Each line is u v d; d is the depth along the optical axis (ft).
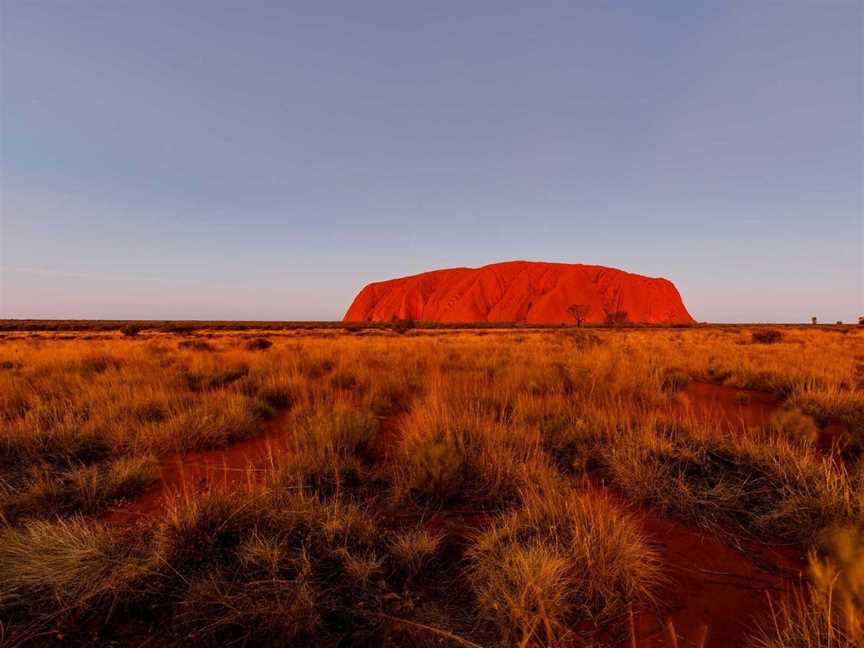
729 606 7.06
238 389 23.50
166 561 7.20
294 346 50.14
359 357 36.78
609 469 12.56
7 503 10.05
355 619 6.44
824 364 31.73
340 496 10.05
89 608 6.58
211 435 15.62
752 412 20.93
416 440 14.02
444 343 61.21
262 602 6.31
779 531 9.45
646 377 25.71
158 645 5.94
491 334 105.81
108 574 6.92
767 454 12.39
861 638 5.61
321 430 14.25
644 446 12.92
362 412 16.93
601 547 7.31
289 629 6.08
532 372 27.04
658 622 6.67
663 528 9.72
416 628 6.26
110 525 9.23
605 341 60.54
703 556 8.58
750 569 8.13
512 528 8.49
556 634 6.29
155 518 9.11
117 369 31.37
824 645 5.78
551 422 16.30
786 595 7.30
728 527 9.68
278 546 7.54
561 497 9.64
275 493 9.62
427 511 10.30
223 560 7.57
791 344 57.47
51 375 26.71
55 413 16.89
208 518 8.20
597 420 16.07
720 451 13.32
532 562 7.04
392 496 10.93
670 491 10.77
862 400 19.88
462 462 11.84
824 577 6.57
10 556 7.13
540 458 12.39
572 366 28.53
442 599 7.09
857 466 11.87
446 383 22.86
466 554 7.99
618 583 7.23
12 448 13.99
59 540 7.38
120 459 12.62
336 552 7.63
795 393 22.53
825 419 18.69
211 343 64.34
